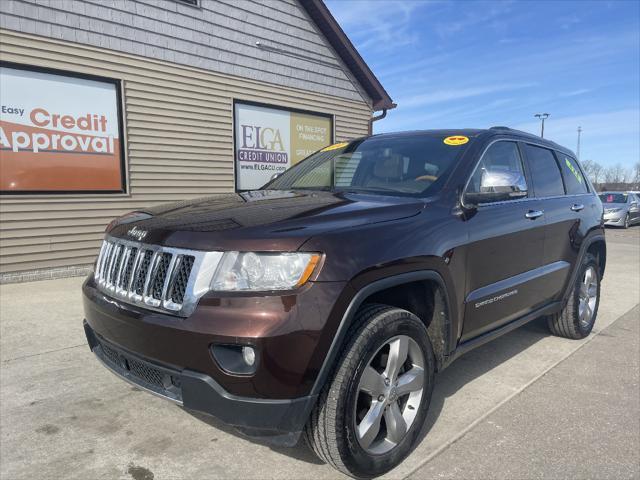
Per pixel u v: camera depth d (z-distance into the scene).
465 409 3.18
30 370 3.67
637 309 5.89
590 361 4.09
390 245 2.41
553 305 4.19
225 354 2.06
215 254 2.13
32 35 6.38
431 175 3.13
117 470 2.46
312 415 2.21
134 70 7.41
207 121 8.44
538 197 3.88
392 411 2.47
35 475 2.41
